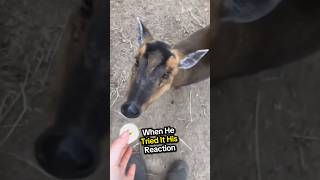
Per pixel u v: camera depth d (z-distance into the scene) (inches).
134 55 31.9
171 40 32.7
